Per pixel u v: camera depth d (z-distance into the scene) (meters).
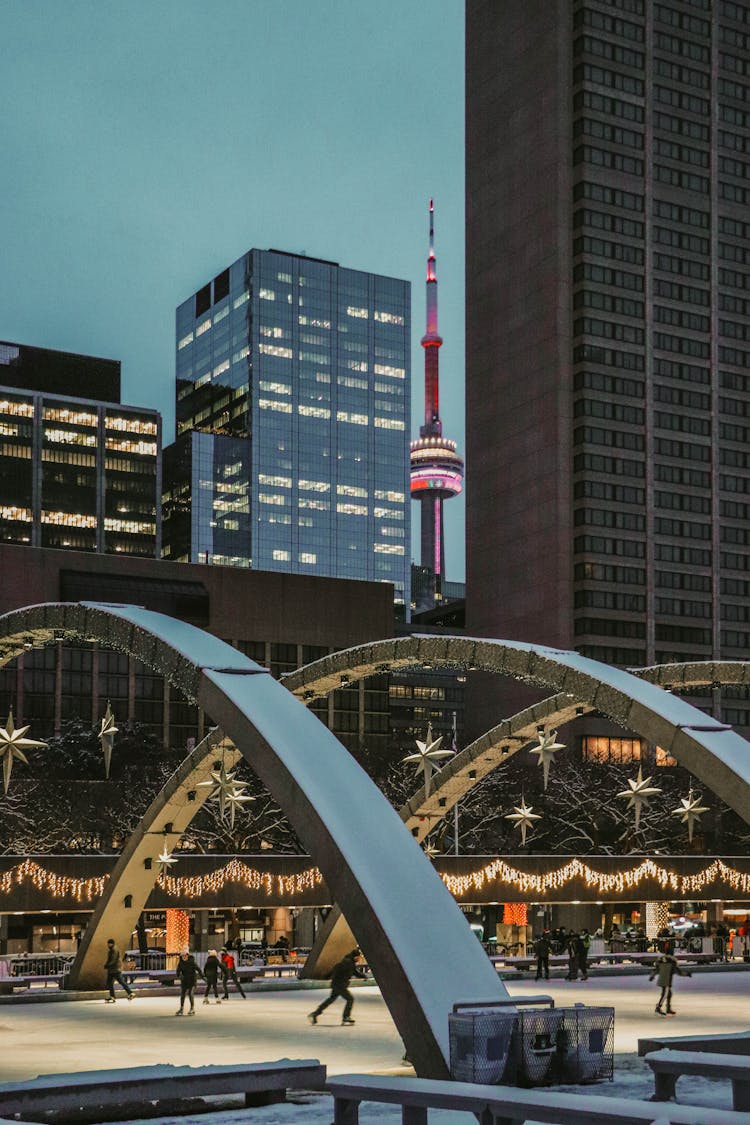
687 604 189.50
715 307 196.75
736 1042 23.03
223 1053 29.09
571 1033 20.89
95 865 60.28
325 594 175.88
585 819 117.44
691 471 192.50
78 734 124.81
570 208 189.88
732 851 126.31
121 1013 41.28
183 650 29.48
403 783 114.56
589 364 186.62
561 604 182.50
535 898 73.69
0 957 59.88
